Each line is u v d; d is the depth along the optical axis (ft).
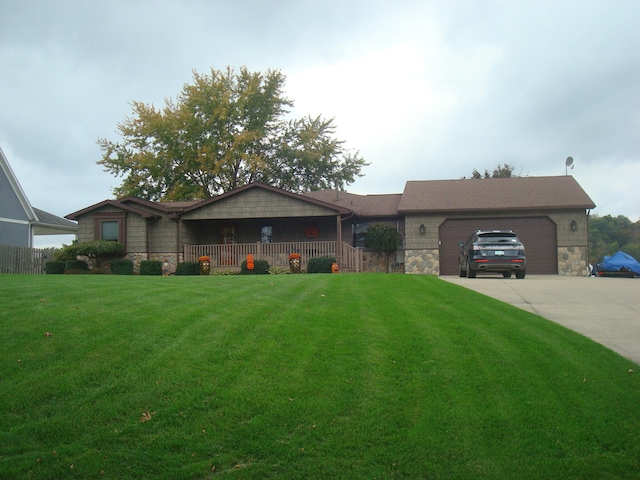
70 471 15.17
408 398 18.74
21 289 31.86
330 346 23.12
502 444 16.29
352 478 15.02
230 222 90.58
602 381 20.35
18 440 16.22
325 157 130.21
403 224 86.33
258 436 16.66
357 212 84.84
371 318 27.96
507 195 83.51
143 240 85.35
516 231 80.12
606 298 41.50
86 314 25.84
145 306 28.09
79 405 17.90
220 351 22.06
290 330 24.95
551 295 43.09
